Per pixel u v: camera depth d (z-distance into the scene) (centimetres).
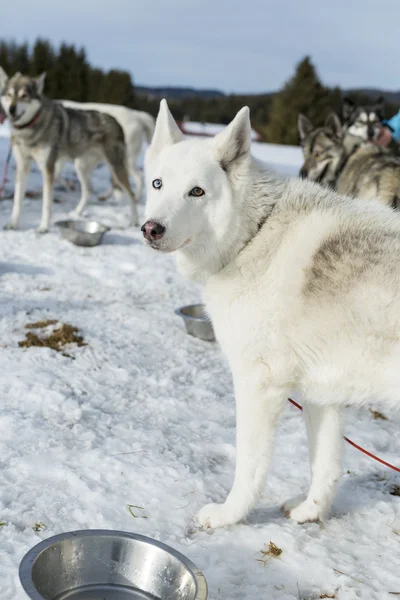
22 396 365
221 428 356
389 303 229
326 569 243
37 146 785
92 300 570
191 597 195
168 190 254
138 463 307
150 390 400
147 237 247
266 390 254
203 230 259
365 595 231
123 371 420
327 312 238
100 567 220
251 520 276
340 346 238
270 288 250
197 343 496
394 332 229
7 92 786
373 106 907
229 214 256
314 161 686
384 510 290
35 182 1071
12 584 218
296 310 244
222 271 261
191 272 274
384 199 564
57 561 211
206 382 423
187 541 255
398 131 871
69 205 970
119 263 693
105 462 304
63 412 352
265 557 249
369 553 259
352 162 619
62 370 412
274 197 263
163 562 215
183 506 279
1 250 691
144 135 1102
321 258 245
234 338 255
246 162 257
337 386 246
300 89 2692
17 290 568
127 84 2645
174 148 263
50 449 309
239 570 241
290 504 286
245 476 263
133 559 220
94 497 276
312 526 275
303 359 247
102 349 454
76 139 848
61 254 704
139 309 560
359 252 241
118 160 889
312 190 267
